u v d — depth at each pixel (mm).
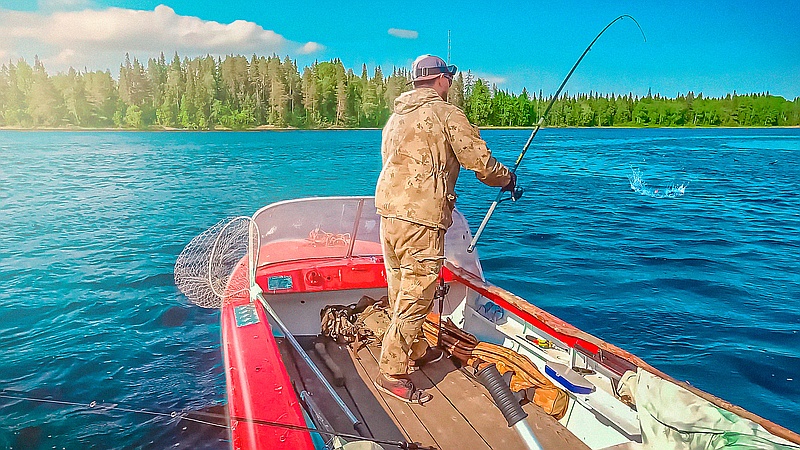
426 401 3057
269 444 2080
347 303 4242
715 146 46625
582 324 6133
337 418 2926
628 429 2637
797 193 18203
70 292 7160
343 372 3400
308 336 4012
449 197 2869
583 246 10047
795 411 4371
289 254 4273
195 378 4812
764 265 8633
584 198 16922
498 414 2957
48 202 15281
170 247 9805
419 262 2848
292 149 37969
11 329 5918
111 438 3912
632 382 2455
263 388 2480
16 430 4004
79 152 35031
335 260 4309
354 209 4266
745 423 1951
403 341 2992
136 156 32125
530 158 33531
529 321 3461
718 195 17734
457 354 3457
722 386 4754
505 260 8953
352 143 45188
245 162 28391
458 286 4223
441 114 2781
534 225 12234
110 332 5832
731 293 7176
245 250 4102
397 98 2959
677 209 14734
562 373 3141
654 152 39219
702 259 9016
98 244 10047
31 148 38594
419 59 2916
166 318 6227
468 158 2805
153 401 4422
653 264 8695
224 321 3424
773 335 5781
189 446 3834
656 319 6262
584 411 2863
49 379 4785
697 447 2000
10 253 9305
